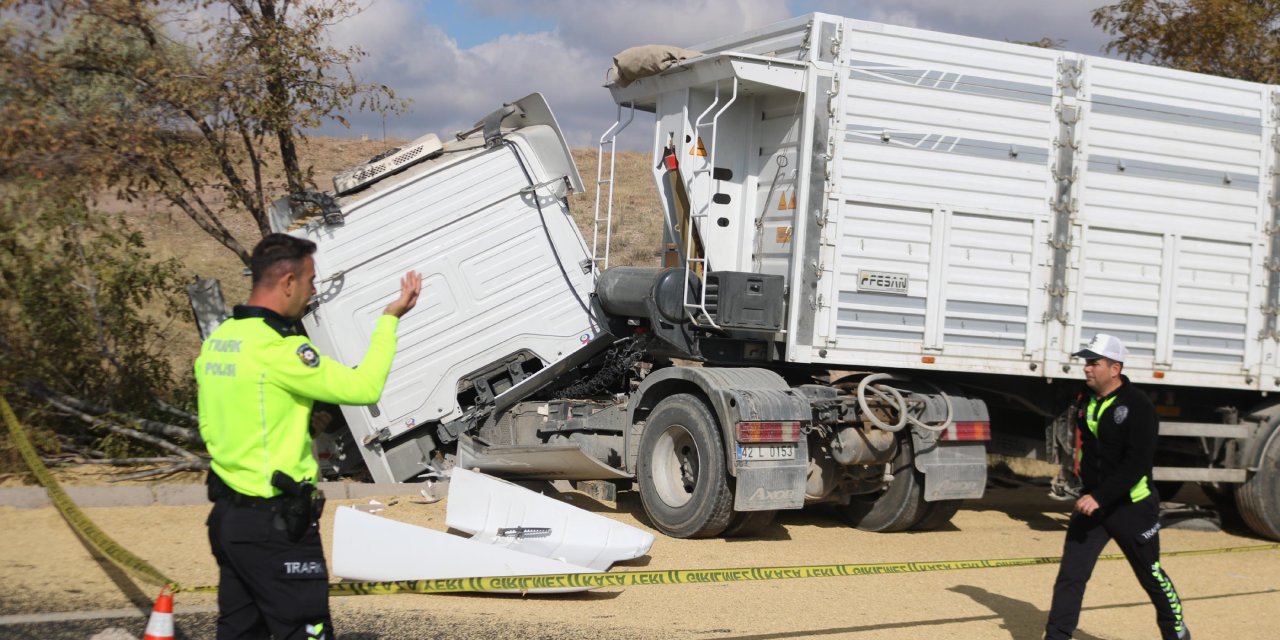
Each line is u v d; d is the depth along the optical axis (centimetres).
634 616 622
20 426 927
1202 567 853
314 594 386
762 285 842
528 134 934
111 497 818
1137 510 556
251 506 378
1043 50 909
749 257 906
